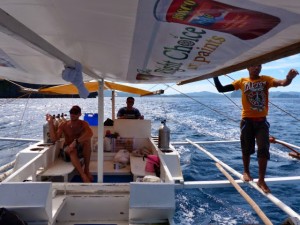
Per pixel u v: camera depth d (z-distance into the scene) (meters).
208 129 27.38
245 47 2.21
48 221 3.41
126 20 1.81
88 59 3.29
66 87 7.93
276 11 1.40
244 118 4.59
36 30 2.23
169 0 1.43
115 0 1.49
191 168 12.97
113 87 9.70
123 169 6.21
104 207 4.36
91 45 2.60
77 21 1.95
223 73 3.62
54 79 5.29
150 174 5.28
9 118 41.69
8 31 1.50
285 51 2.14
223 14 1.54
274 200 3.92
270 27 1.68
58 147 6.34
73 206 4.32
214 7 1.46
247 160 4.72
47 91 7.89
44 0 1.60
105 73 4.46
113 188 4.34
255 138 4.52
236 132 25.42
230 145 18.91
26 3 1.67
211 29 1.83
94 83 7.91
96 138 7.10
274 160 14.35
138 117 8.59
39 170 5.29
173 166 5.36
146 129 7.19
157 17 1.70
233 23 1.67
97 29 2.08
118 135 7.16
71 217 4.32
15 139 8.67
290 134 26.34
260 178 4.30
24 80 5.82
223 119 37.66
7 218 3.02
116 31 2.09
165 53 2.63
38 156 5.05
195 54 2.59
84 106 72.94
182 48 2.39
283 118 43.38
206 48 2.35
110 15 1.75
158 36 2.12
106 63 3.46
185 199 9.45
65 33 2.28
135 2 1.49
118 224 4.24
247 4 1.35
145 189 3.52
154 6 1.52
